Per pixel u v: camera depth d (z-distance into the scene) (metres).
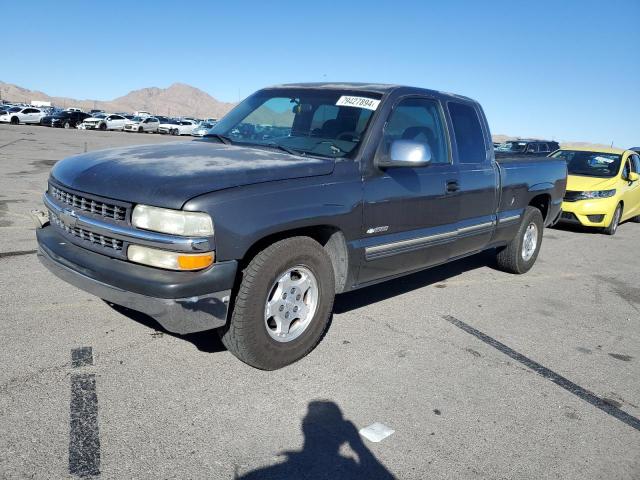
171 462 2.77
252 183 3.50
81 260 3.51
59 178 3.91
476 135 5.64
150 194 3.25
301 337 3.90
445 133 5.17
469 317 5.30
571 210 10.85
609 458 3.15
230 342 3.63
